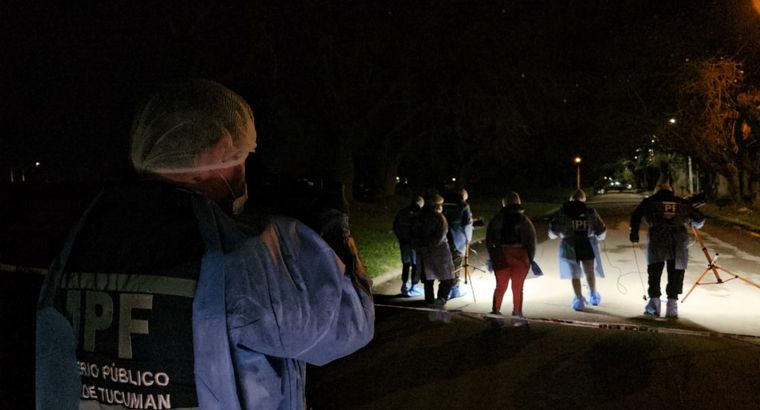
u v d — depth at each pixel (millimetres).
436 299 10203
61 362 1592
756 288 11586
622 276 13414
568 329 8359
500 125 28328
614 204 49719
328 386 6109
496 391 5910
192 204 1596
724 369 6480
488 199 50406
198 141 1685
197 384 1461
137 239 1554
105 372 1508
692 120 30969
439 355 7168
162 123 1686
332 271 1670
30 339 6176
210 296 1466
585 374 6383
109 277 1535
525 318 8961
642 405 5496
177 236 1537
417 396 5805
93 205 1692
